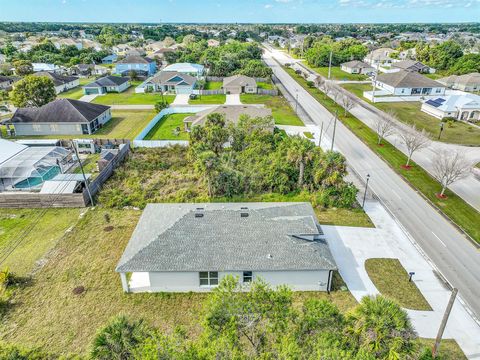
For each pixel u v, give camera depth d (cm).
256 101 7069
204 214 2447
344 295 2194
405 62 10294
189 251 2192
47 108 5228
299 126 5466
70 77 8800
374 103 6931
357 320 1473
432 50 10950
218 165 3322
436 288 2262
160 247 2209
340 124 5588
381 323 1405
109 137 5050
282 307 1567
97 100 7288
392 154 4391
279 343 1434
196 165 3356
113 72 10669
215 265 2116
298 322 1530
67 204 3197
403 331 1406
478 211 3155
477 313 2067
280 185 3403
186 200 3300
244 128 4262
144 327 1512
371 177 3791
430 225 2952
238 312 1545
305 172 3434
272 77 9675
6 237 2753
